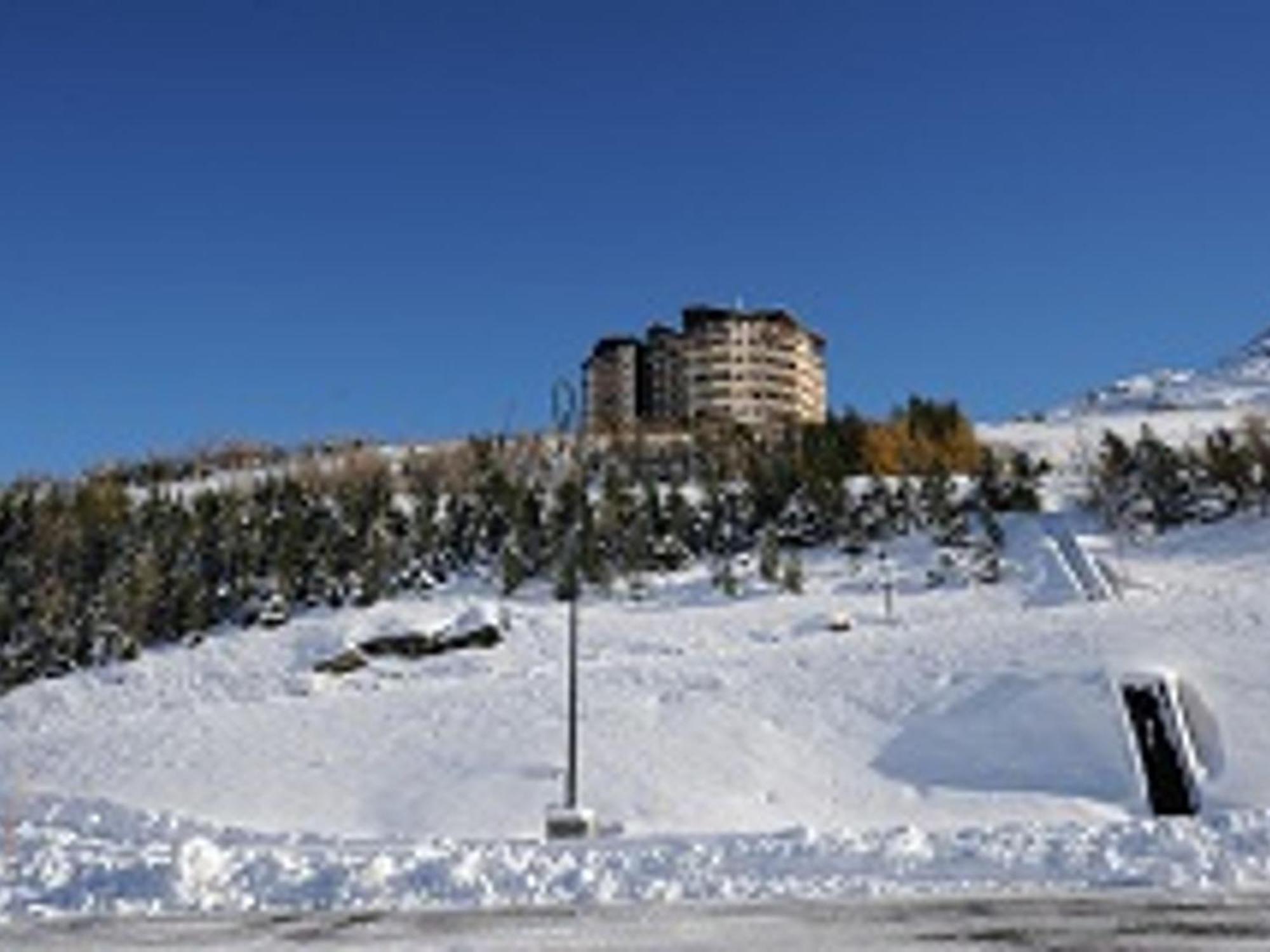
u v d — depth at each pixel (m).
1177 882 15.81
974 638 44.88
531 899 16.61
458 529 79.44
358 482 91.19
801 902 15.42
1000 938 12.29
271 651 61.78
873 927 13.23
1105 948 11.58
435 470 96.44
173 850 19.48
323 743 41.56
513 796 35.38
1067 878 16.39
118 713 55.06
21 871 19.09
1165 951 11.35
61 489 92.69
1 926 15.34
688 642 58.41
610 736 39.25
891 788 35.34
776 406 180.25
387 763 39.12
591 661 53.88
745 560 75.12
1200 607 45.34
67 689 60.00
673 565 74.94
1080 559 69.25
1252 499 78.56
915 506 81.94
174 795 38.00
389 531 79.94
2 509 81.44
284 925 14.86
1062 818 32.22
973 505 83.31
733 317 180.12
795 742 38.50
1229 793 32.50
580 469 39.97
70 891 17.88
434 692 46.56
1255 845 17.02
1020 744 36.50
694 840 19.53
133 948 13.29
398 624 62.00
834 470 88.38
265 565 75.00
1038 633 44.31
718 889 16.61
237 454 121.25
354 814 35.62
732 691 42.66
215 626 70.12
